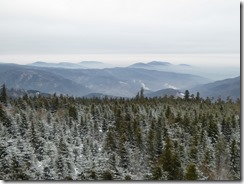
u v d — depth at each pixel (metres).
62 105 118.06
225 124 85.25
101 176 53.56
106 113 102.25
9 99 118.31
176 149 66.25
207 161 64.56
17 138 68.81
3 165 56.66
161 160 59.06
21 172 53.84
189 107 117.81
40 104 115.19
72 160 62.41
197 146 69.12
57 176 56.34
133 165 66.56
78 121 95.56
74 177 55.47
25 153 60.00
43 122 84.50
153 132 77.44
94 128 92.06
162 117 90.19
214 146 75.06
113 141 76.94
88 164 60.31
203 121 88.50
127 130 83.94
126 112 103.38
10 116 83.06
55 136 80.19
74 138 82.12
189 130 84.12
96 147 76.31
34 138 72.31
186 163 62.44
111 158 64.62
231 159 67.06
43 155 67.62
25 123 81.56
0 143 63.16
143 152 74.88
